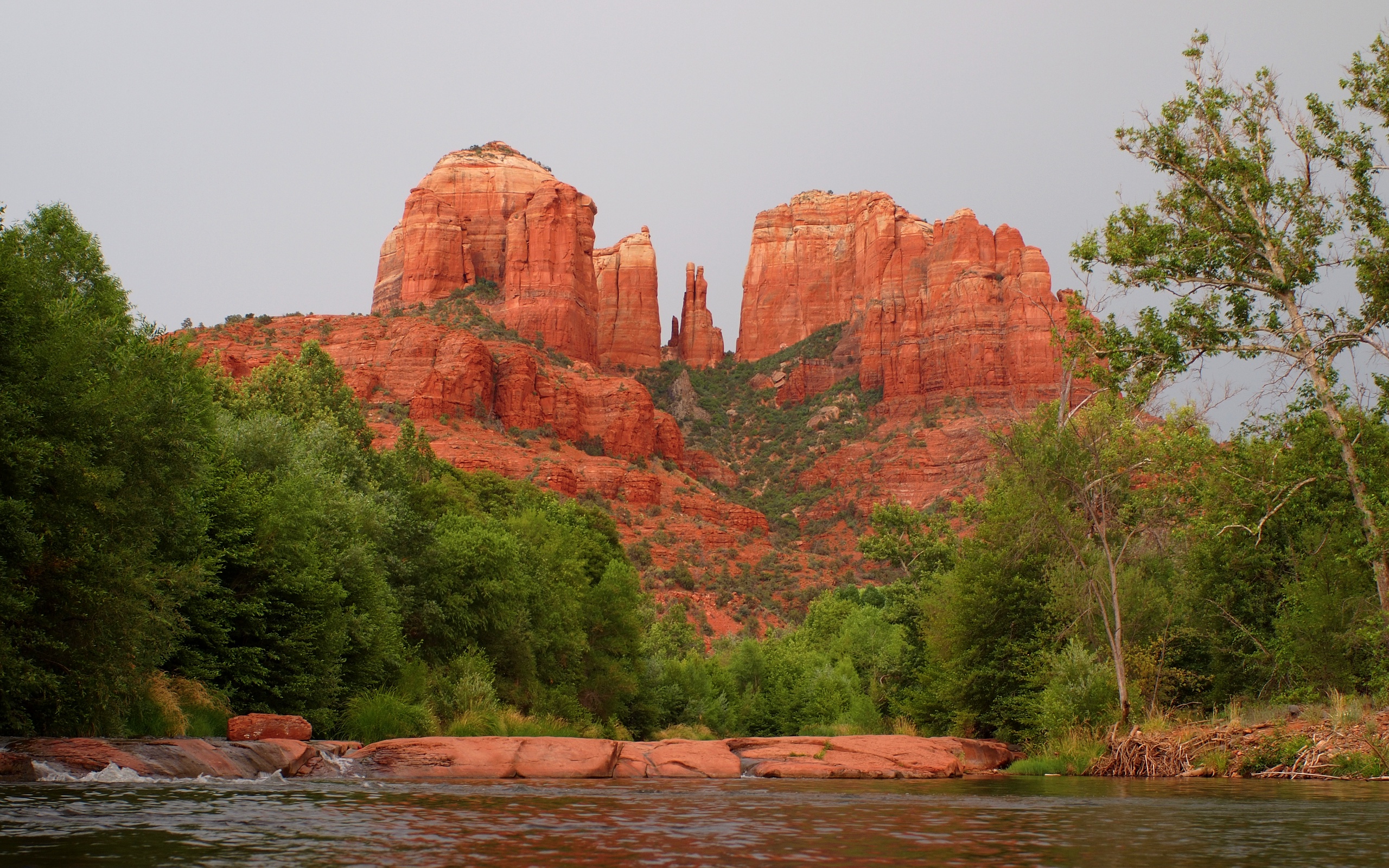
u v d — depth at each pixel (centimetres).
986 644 4028
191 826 1216
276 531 3189
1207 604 4009
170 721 2427
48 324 2170
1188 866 1066
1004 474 4125
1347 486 3459
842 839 1259
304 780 1969
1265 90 3331
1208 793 2064
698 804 1703
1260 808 1719
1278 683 3800
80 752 1778
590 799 1744
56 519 2097
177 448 2480
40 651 2159
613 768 2566
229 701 2842
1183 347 3384
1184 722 3152
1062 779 2650
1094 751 3059
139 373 2533
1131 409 3619
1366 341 3186
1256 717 3006
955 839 1279
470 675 4116
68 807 1347
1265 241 3275
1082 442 3728
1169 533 4206
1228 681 3956
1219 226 3334
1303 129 3266
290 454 3981
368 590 3666
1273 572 4025
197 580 2594
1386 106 3167
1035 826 1430
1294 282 3238
